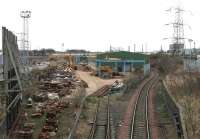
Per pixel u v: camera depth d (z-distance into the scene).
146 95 45.00
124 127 26.84
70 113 31.78
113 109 34.88
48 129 25.53
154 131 25.72
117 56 81.94
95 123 28.22
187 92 39.06
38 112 31.39
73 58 109.00
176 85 45.38
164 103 38.53
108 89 51.59
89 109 35.09
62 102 36.53
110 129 25.77
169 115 31.25
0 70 38.25
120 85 51.47
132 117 30.55
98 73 73.25
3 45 24.78
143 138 23.78
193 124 25.56
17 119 28.78
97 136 24.30
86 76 71.75
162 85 51.38
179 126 24.64
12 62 26.44
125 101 40.41
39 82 52.66
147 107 35.81
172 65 83.62
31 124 26.73
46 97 40.47
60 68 82.19
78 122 28.05
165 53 105.94
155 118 30.42
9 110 24.75
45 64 96.44
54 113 30.22
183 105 32.25
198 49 98.38
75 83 55.53
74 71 80.31
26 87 37.03
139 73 73.88
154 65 98.38
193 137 22.91
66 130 25.45
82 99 38.41
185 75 51.81
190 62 66.31
